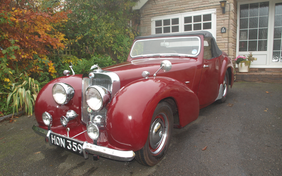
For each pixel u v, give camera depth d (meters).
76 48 6.37
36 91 4.31
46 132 2.16
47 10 4.80
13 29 4.01
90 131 1.77
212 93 3.54
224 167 2.06
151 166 2.10
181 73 2.78
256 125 3.08
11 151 2.59
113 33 6.79
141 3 8.15
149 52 3.47
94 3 6.16
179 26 8.16
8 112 4.00
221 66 3.91
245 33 7.89
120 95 1.83
